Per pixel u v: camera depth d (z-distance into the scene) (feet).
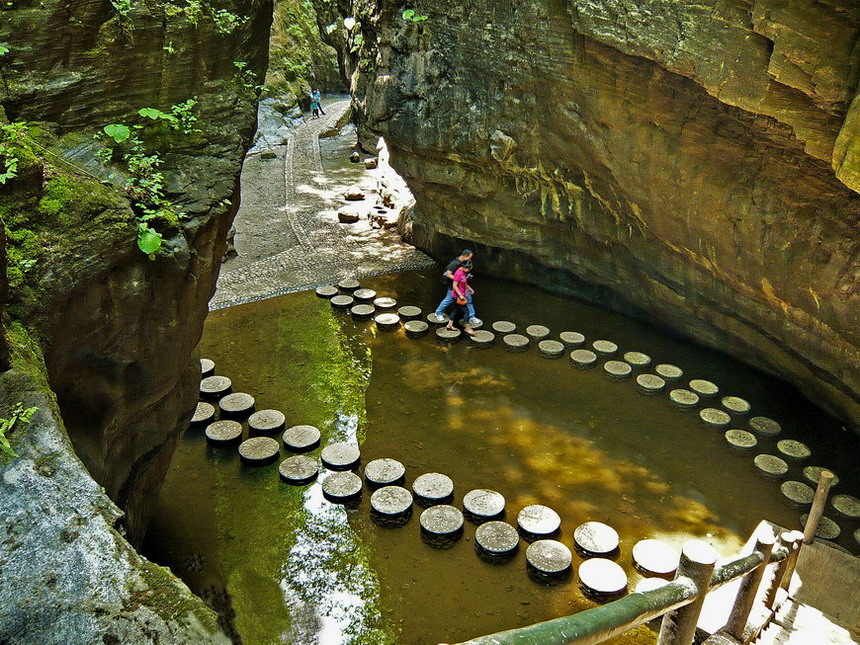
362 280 45.32
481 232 42.86
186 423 23.00
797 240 25.67
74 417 15.85
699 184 28.12
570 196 37.29
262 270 46.29
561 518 25.43
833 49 18.93
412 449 29.25
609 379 34.42
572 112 32.22
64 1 16.30
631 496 26.58
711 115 26.08
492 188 39.86
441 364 35.86
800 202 24.99
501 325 38.96
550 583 22.54
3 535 9.16
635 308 39.68
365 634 20.65
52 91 16.43
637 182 30.99
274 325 39.63
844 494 26.35
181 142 19.45
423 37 36.96
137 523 20.79
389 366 35.63
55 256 14.34
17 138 14.55
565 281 42.80
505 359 36.29
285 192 63.05
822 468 27.81
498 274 45.55
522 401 32.68
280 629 20.72
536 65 32.40
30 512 9.54
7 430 10.65
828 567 20.45
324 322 40.11
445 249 47.24
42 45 16.21
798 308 27.53
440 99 37.60
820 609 18.92
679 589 9.08
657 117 28.14
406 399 32.83
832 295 25.27
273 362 35.88
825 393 30.63
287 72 96.12
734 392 33.04
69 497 9.89
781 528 23.59
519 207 39.99
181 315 19.01
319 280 44.96
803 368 31.17
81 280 14.85
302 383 34.06
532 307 41.68
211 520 25.00
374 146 75.66
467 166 39.52
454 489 26.86
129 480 19.48
